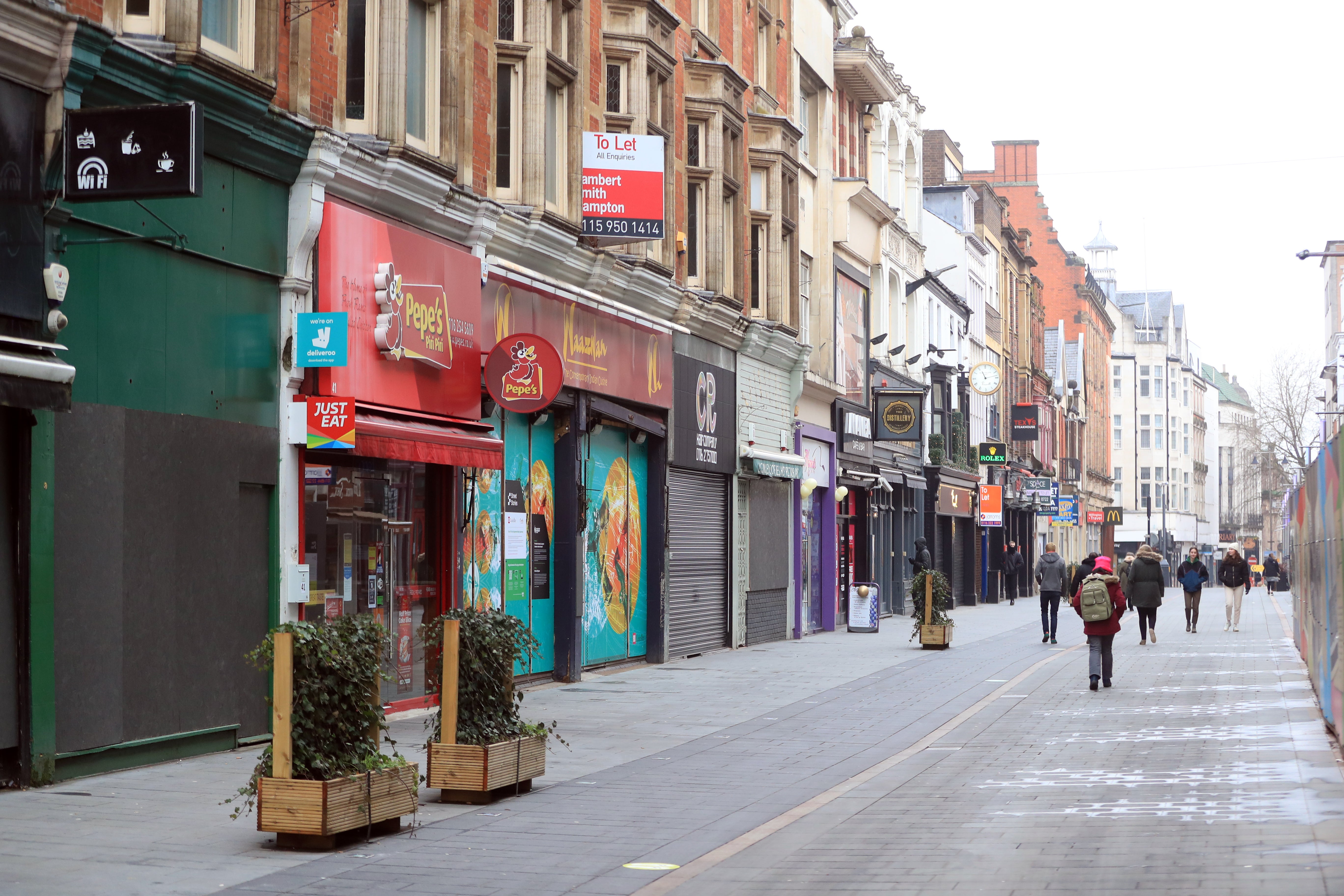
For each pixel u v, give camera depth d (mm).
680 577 27359
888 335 44625
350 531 16719
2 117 11414
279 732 9547
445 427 18203
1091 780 12508
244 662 14570
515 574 20922
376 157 16469
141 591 13023
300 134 15055
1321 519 17250
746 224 30438
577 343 22234
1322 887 8102
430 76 18453
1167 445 141250
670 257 26297
